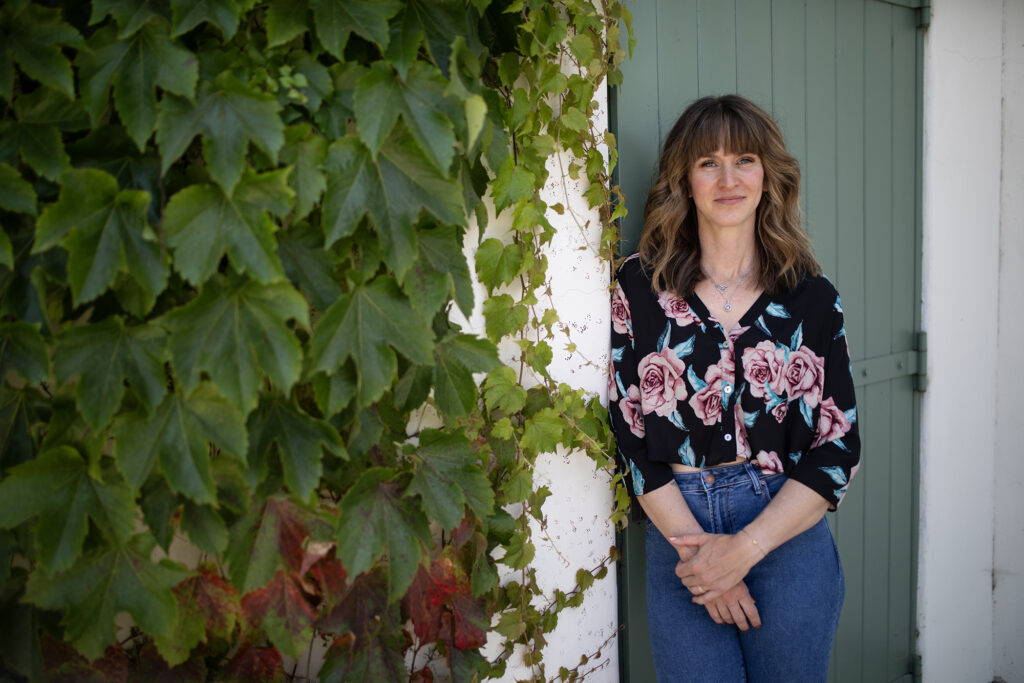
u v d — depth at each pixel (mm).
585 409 1636
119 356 1008
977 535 2699
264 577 1125
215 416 1030
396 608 1241
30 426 1099
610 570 1811
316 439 1104
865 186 2303
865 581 2395
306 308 1021
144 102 991
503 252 1440
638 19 1761
